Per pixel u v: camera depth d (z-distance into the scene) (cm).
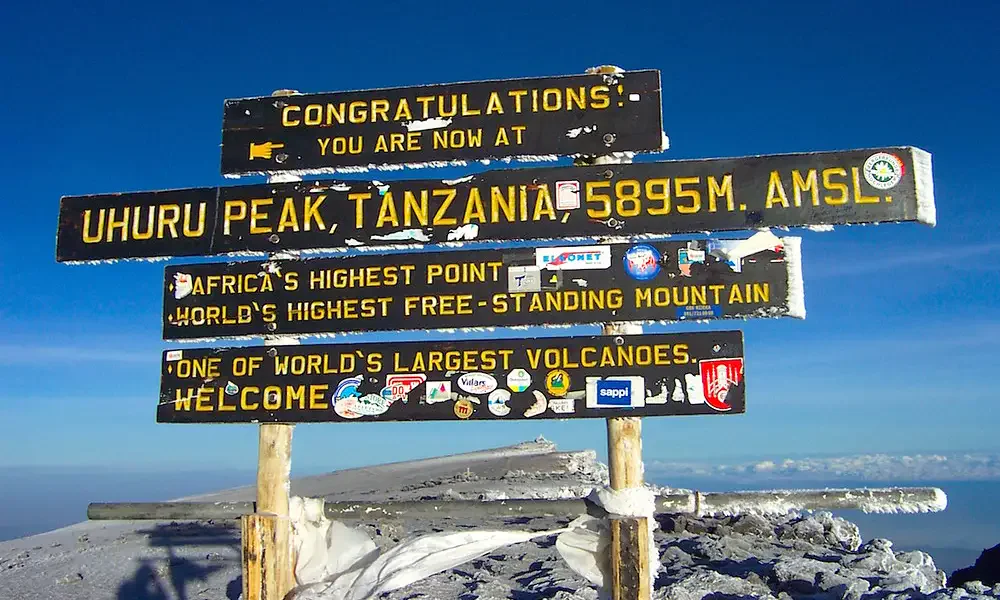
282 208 534
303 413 516
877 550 887
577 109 518
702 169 502
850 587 687
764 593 690
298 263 528
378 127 537
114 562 1043
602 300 496
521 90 526
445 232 516
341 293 521
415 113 534
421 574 504
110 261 545
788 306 480
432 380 507
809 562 770
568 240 505
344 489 2048
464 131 527
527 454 2770
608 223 502
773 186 495
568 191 509
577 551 490
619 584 469
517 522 1078
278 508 516
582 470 2047
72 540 1320
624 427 486
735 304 484
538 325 500
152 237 543
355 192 529
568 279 501
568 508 494
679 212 498
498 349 502
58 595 917
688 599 678
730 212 495
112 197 552
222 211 540
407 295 515
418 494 1617
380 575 508
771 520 1036
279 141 544
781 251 486
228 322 529
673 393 482
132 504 534
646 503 479
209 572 968
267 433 524
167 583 931
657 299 491
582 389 490
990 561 880
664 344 488
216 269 535
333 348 518
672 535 994
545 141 518
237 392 523
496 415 496
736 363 479
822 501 485
